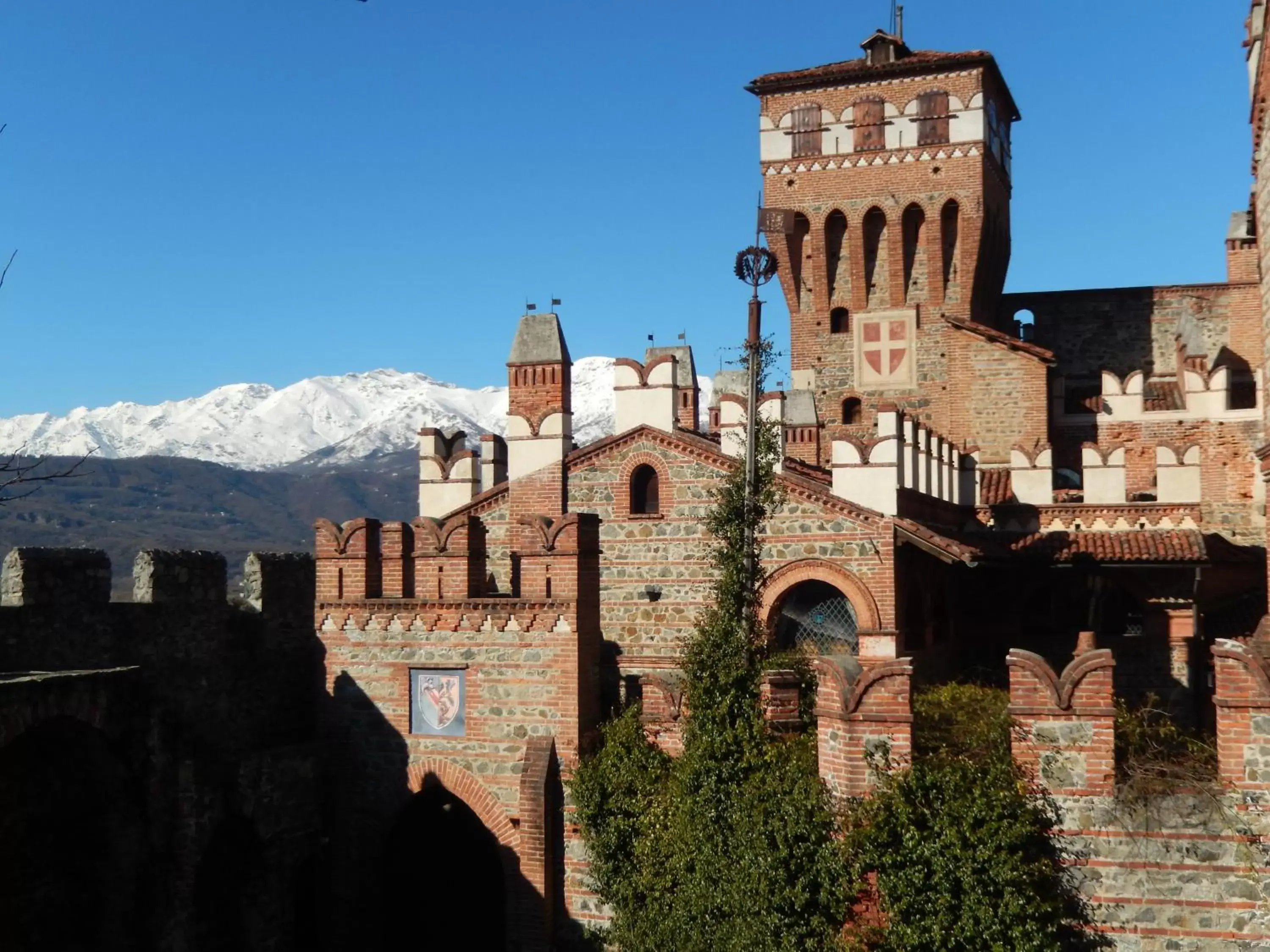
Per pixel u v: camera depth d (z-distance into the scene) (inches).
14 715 872.9
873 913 826.8
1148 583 1584.6
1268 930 770.2
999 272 2185.0
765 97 2076.8
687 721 1034.7
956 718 871.1
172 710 1063.0
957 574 1652.3
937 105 1994.3
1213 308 2161.7
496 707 1102.4
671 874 1001.5
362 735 1136.2
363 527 1146.0
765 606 1333.7
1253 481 1772.9
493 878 1230.9
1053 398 2009.1
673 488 1365.7
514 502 1421.0
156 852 981.2
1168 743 832.9
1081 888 798.5
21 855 963.3
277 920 1066.7
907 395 2017.7
